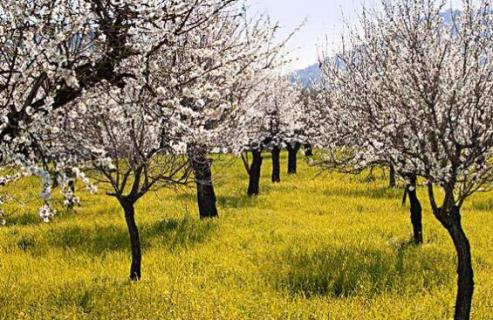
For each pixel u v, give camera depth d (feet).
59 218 55.36
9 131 18.98
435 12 26.37
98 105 25.16
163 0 20.88
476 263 36.70
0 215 27.58
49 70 17.76
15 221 54.80
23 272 34.42
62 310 25.77
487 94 23.59
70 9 18.94
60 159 19.69
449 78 23.77
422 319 25.32
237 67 28.43
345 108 40.60
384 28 29.81
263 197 71.41
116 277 32.12
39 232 47.47
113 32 20.83
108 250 40.57
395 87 26.78
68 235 45.44
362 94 35.24
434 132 22.98
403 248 40.42
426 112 23.25
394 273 33.47
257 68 35.99
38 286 30.55
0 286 30.25
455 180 22.79
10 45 18.70
